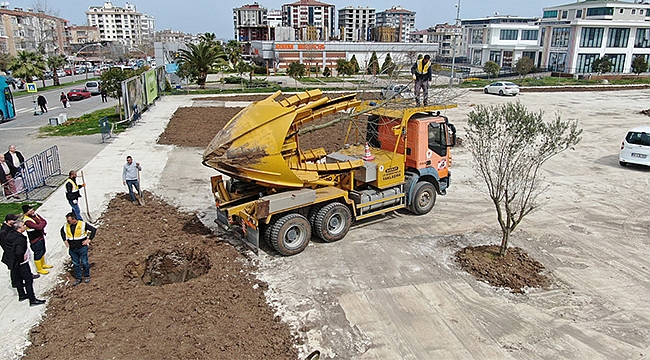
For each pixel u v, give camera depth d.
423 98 11.76
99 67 84.94
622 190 14.26
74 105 34.78
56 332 6.86
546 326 7.23
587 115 28.22
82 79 63.16
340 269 8.95
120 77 25.94
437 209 12.30
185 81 51.34
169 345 6.52
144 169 16.05
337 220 10.11
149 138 21.11
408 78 14.30
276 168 9.16
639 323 7.35
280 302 7.77
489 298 7.99
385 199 10.77
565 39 62.59
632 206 12.83
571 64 61.44
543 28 67.25
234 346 6.53
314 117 9.72
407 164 11.34
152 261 9.50
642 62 55.66
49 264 9.06
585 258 9.61
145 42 137.62
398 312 7.54
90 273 8.62
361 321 7.29
